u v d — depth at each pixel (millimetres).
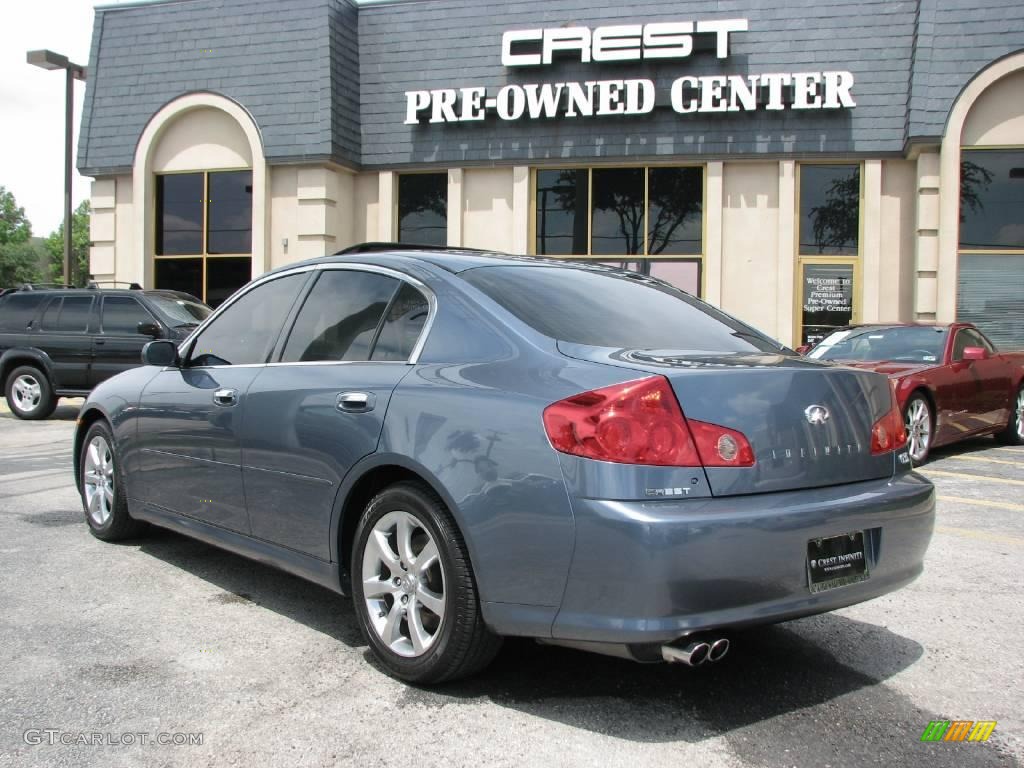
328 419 3531
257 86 16516
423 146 16312
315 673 3375
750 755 2771
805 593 2873
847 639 3838
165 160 17375
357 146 16625
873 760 2756
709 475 2760
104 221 17922
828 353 9711
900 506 3143
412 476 3322
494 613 2934
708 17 15172
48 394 12320
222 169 17094
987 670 3498
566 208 15852
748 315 15195
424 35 16484
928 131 14078
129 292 12297
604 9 15609
